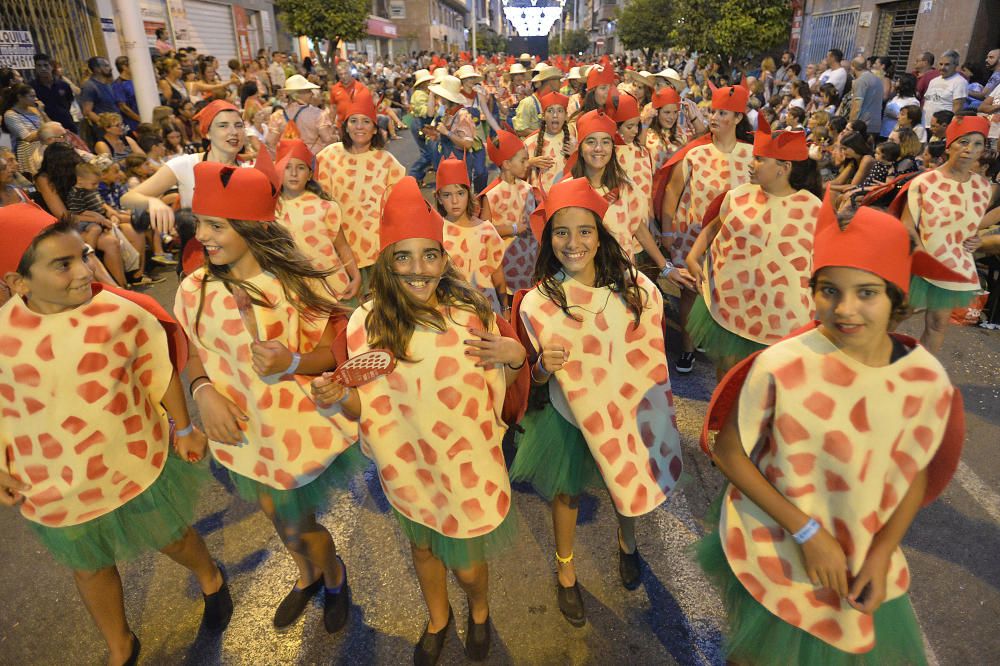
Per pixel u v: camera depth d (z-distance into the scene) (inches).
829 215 66.9
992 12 514.9
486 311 90.0
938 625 111.2
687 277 163.0
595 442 103.1
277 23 1261.1
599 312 101.5
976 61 526.6
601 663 106.6
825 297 67.5
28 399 86.0
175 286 286.0
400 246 82.0
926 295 173.0
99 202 265.6
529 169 229.9
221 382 97.0
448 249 164.1
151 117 461.4
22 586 125.7
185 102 479.5
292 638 112.4
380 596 121.1
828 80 547.2
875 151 318.0
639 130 201.3
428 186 466.6
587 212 95.1
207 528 138.6
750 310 152.2
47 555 133.5
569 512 110.8
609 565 126.4
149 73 457.1
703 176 196.7
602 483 119.1
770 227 146.3
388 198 83.0
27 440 88.0
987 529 133.6
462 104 389.1
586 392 102.5
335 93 218.4
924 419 69.9
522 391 96.7
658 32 1104.2
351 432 102.6
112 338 88.2
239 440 96.9
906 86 423.5
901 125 334.6
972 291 171.2
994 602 116.0
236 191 87.1
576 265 97.3
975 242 169.8
